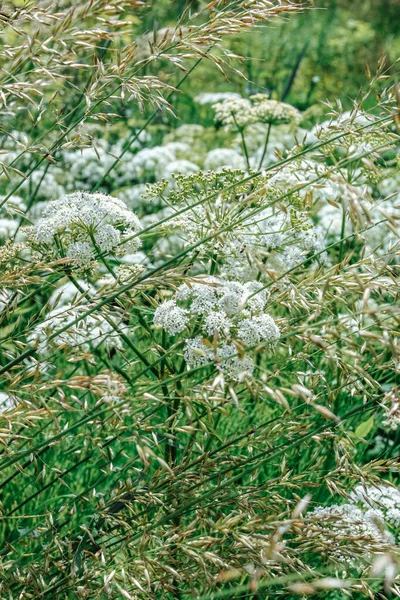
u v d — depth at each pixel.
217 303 0.75
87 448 0.78
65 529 0.86
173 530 0.70
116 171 1.54
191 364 0.74
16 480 0.93
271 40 2.54
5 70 0.75
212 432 0.72
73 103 1.22
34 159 1.27
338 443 0.74
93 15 0.72
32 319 0.76
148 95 0.76
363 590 0.69
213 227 0.77
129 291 0.77
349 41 2.77
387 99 0.73
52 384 0.66
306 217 0.83
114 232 0.80
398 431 1.03
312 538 0.68
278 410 1.00
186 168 1.51
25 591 0.72
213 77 2.21
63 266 0.81
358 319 0.68
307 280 0.72
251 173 0.84
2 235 1.19
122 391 0.66
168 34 0.74
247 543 0.65
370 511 0.78
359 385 0.73
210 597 0.65
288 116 1.38
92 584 0.73
